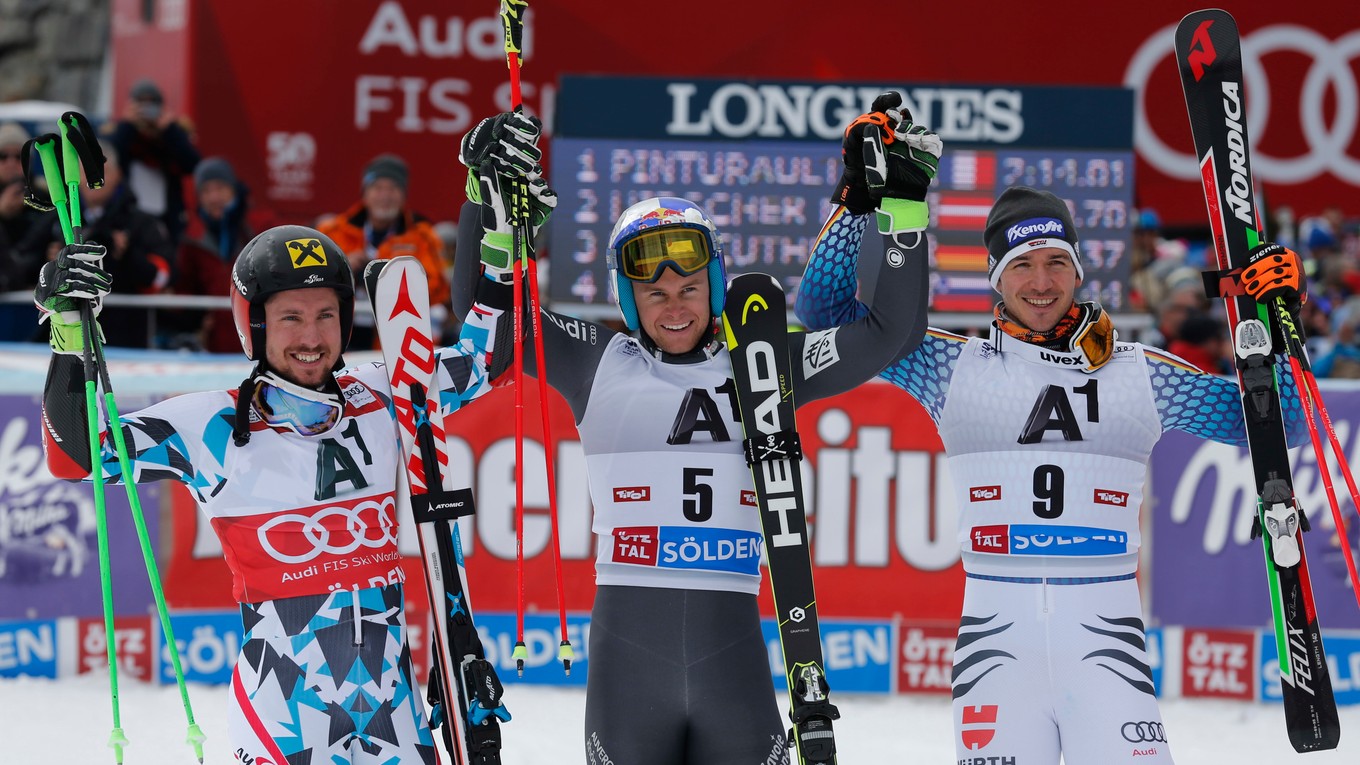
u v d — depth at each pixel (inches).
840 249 518.0
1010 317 514.0
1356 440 838.5
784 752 465.7
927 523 850.8
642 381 482.0
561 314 502.6
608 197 1115.9
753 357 479.8
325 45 1678.2
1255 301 518.3
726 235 1121.4
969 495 504.1
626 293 486.9
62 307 450.3
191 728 448.5
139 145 1278.3
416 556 845.8
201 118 1660.9
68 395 457.4
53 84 2288.4
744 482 480.1
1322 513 839.7
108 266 1106.1
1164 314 1154.7
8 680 834.8
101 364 454.3
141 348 1104.2
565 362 493.7
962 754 486.9
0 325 1129.4
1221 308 1316.4
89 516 843.4
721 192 1119.6
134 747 719.7
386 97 1688.0
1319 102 1705.2
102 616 845.2
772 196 1119.6
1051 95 1117.7
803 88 1122.0
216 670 852.0
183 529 850.1
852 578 850.8
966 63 1646.2
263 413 457.4
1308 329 1318.9
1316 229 1547.7
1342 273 1478.8
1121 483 499.2
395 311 475.2
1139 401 502.0
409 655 461.4
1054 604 484.4
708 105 1120.2
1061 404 497.7
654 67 1669.5
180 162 1300.4
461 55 1688.0
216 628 853.2
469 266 494.3
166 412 457.7
